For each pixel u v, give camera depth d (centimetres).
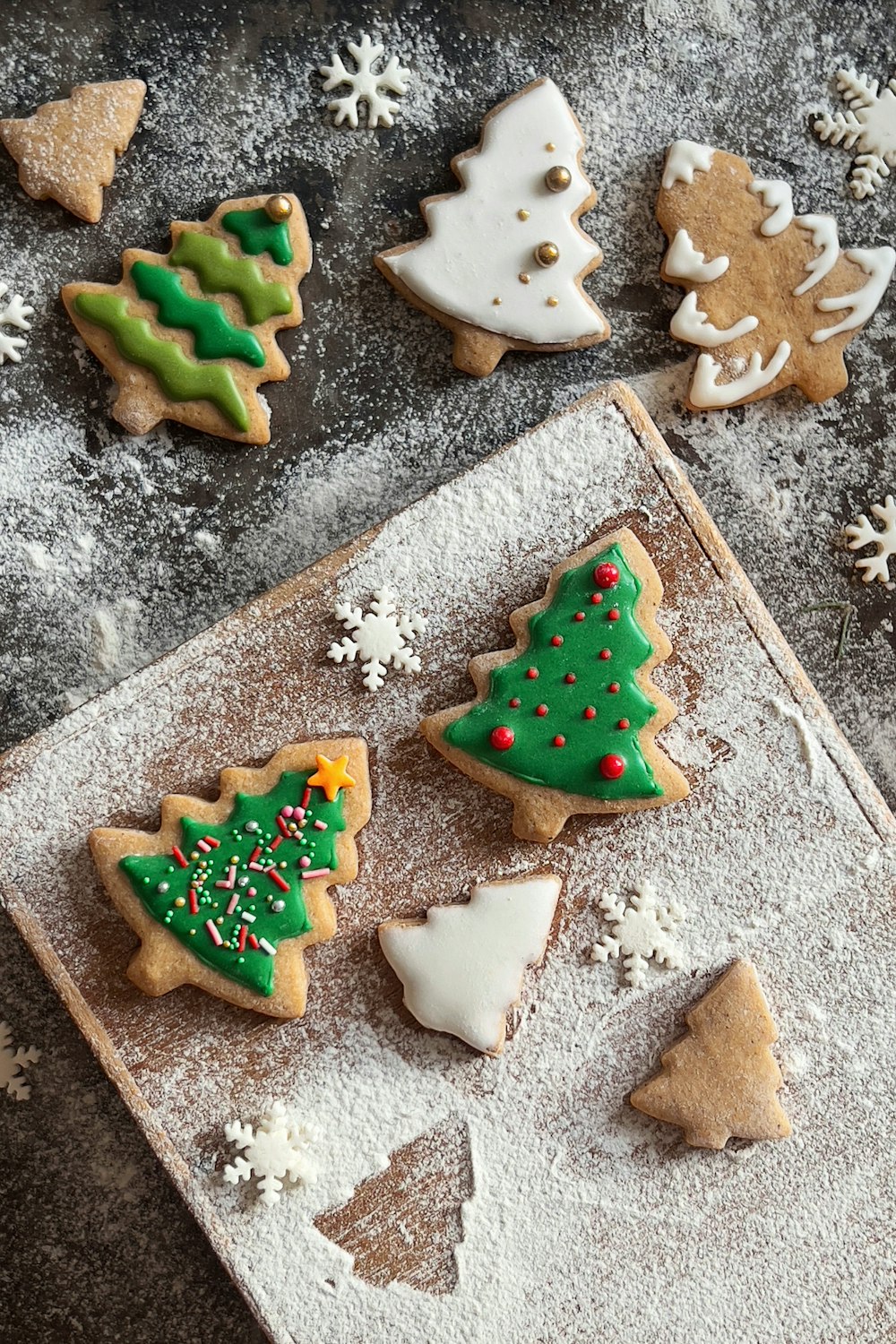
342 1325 54
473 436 59
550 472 55
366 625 55
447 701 55
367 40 58
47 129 57
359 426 59
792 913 55
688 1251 55
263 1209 54
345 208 58
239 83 58
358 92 58
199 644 55
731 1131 54
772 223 58
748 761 55
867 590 60
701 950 55
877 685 60
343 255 58
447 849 55
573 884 55
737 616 55
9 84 58
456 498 55
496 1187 55
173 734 55
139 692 55
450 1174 55
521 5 59
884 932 55
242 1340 59
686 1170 55
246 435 58
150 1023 54
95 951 54
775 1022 55
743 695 55
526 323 57
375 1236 55
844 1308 55
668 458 55
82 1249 59
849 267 58
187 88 58
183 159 58
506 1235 55
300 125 58
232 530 59
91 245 58
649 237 59
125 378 57
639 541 55
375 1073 55
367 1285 54
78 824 54
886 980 55
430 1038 55
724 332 58
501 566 55
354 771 54
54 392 58
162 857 54
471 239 57
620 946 55
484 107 59
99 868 54
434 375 59
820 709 55
